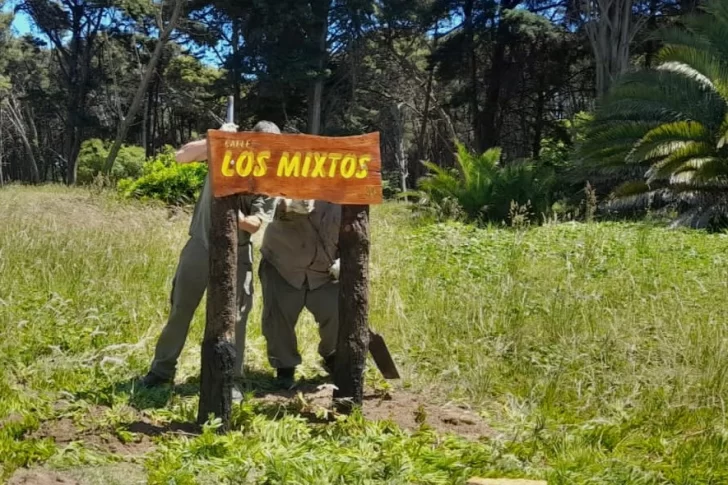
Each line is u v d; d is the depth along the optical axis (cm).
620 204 1942
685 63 1961
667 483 436
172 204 1941
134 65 5284
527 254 1141
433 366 639
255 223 518
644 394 568
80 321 702
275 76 4212
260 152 475
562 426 510
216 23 4650
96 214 1555
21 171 6981
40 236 1018
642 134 2002
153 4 4619
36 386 555
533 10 4262
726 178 1780
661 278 981
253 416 483
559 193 2214
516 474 434
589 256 1078
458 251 1157
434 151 5441
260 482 404
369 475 411
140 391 543
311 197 486
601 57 3581
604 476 430
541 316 739
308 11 4162
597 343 661
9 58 5862
